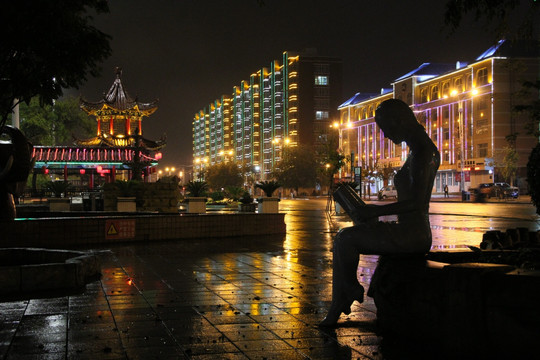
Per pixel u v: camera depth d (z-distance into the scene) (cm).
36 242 1257
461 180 7369
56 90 977
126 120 6650
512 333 373
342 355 433
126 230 1409
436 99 8956
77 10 920
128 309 600
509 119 7481
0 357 426
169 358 425
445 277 422
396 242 481
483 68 7794
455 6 588
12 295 680
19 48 883
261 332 504
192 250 1227
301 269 925
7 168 1162
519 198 6009
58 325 527
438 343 430
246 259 1063
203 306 618
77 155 5097
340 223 2359
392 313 484
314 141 12875
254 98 16162
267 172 14862
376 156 10769
